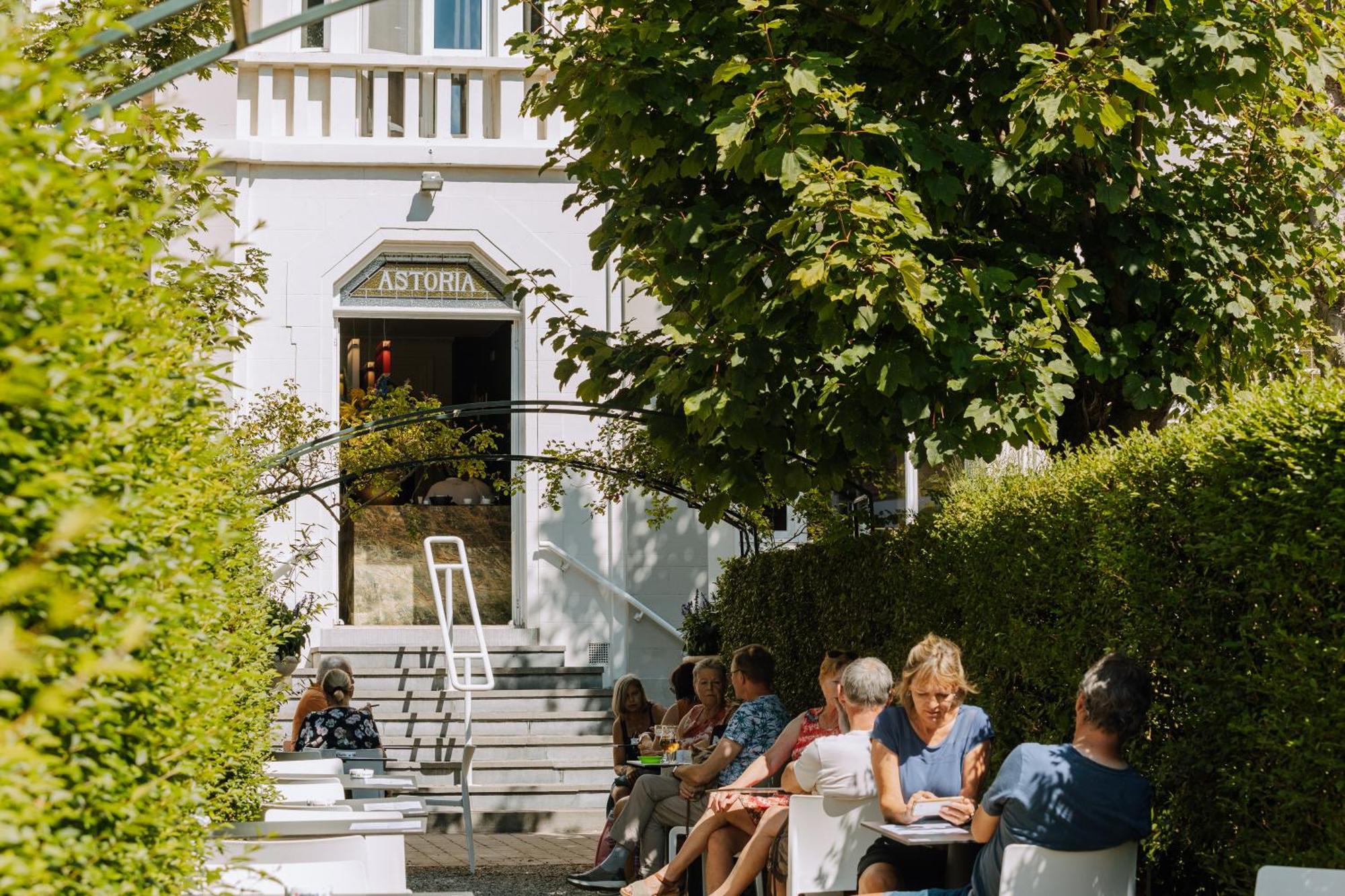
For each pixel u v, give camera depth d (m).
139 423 2.89
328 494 15.86
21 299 2.46
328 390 16.00
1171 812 5.86
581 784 14.66
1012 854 5.27
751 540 14.35
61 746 2.74
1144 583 5.91
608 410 9.32
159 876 3.18
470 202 16.53
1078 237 8.26
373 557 16.67
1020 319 7.34
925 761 6.64
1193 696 5.70
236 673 5.91
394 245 16.42
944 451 7.07
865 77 8.28
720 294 7.35
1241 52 7.29
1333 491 4.67
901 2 7.56
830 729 8.27
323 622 16.02
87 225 2.61
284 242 16.09
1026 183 7.60
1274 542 5.05
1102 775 5.34
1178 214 7.73
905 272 6.39
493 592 16.91
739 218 7.46
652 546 16.92
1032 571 7.02
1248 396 5.62
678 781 9.96
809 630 11.24
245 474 7.38
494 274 16.62
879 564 9.61
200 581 3.55
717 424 7.48
